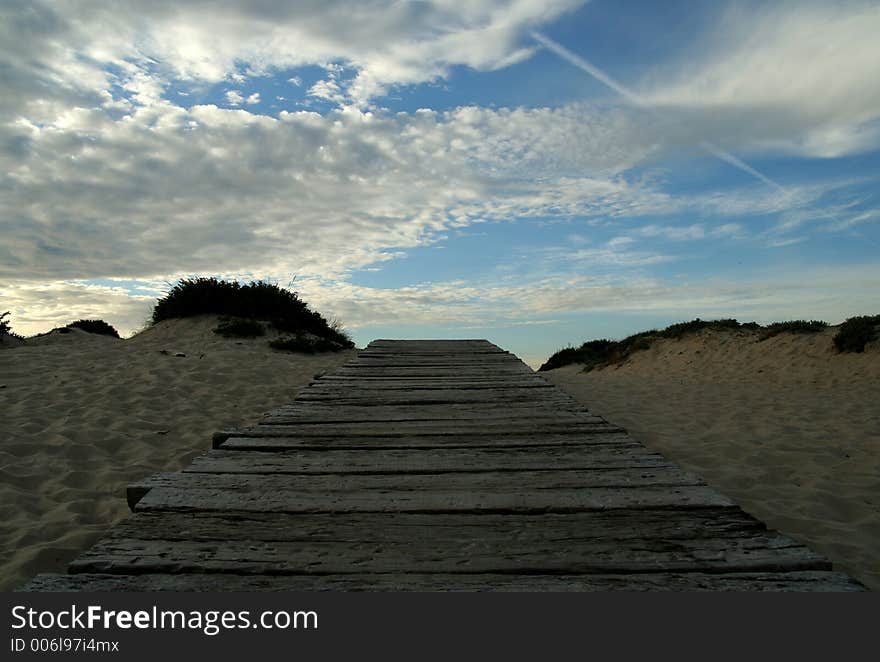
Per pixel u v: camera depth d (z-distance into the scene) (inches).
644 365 557.6
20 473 167.0
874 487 174.7
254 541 85.2
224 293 601.6
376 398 212.4
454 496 105.0
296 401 207.2
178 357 408.5
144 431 219.1
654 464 125.0
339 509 98.3
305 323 618.8
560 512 98.0
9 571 108.0
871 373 384.8
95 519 139.8
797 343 475.5
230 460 128.6
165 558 79.1
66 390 283.1
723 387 406.3
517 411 186.5
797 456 206.7
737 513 96.4
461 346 481.4
